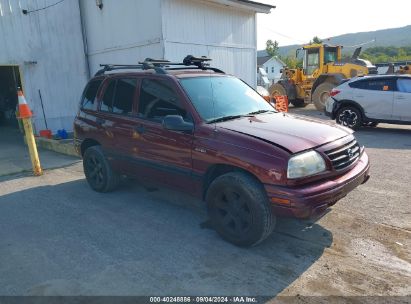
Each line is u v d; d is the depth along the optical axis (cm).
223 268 347
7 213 508
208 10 1055
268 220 362
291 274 335
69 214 495
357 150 420
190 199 540
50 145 965
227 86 490
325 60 1844
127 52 1038
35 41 1109
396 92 1036
